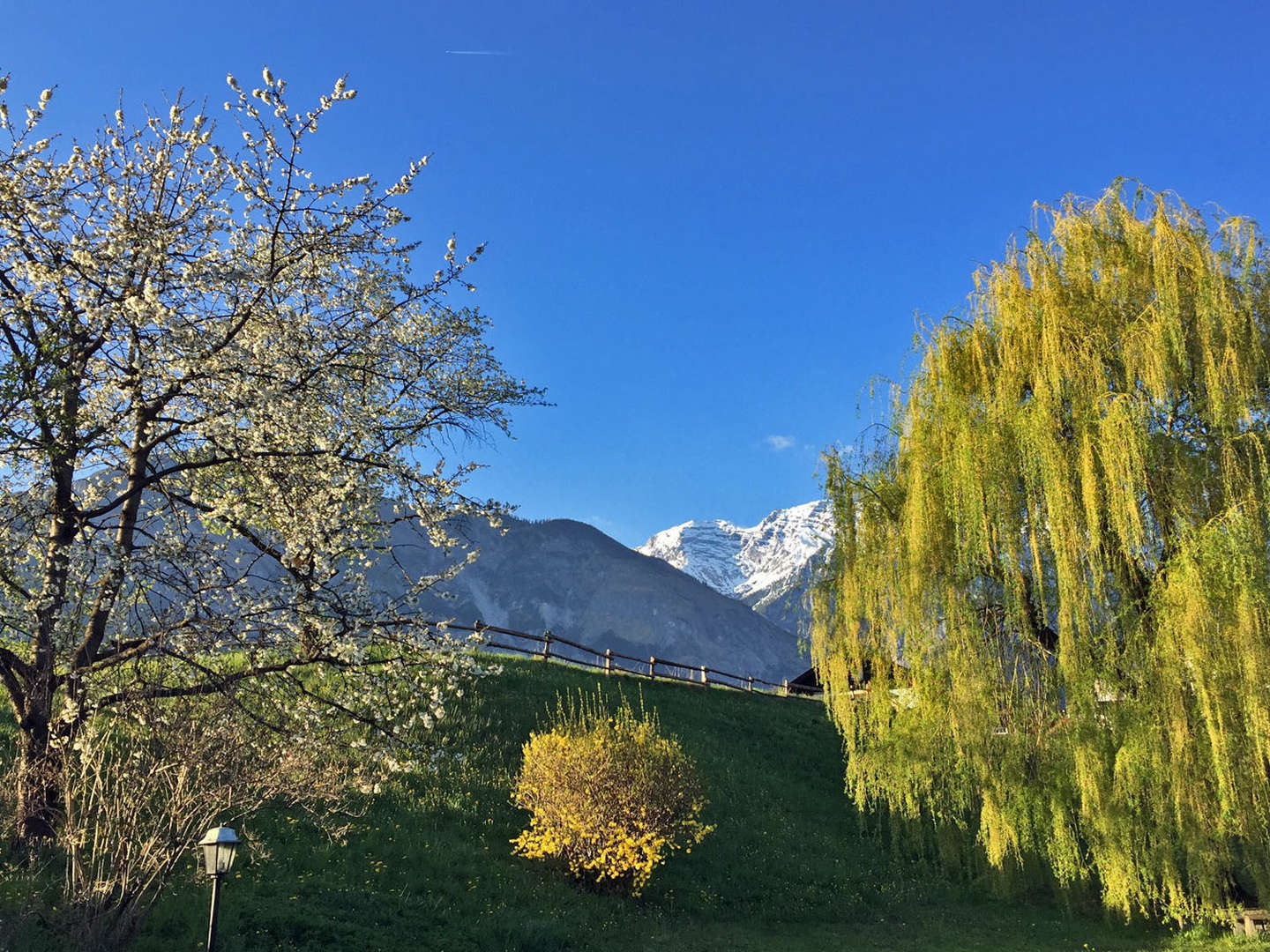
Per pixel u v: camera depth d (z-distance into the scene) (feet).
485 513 37.37
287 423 31.60
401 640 32.40
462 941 35.06
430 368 44.42
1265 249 46.37
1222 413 42.88
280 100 30.94
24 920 24.12
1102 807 43.27
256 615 29.37
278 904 33.06
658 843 48.19
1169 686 40.98
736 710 94.17
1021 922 52.29
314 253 33.30
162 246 29.19
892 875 61.82
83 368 29.86
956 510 47.80
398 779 52.75
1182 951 42.50
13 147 29.17
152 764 27.30
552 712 73.05
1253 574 39.17
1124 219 49.62
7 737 42.91
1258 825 40.22
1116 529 42.93
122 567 27.96
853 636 57.36
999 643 49.19
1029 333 48.34
